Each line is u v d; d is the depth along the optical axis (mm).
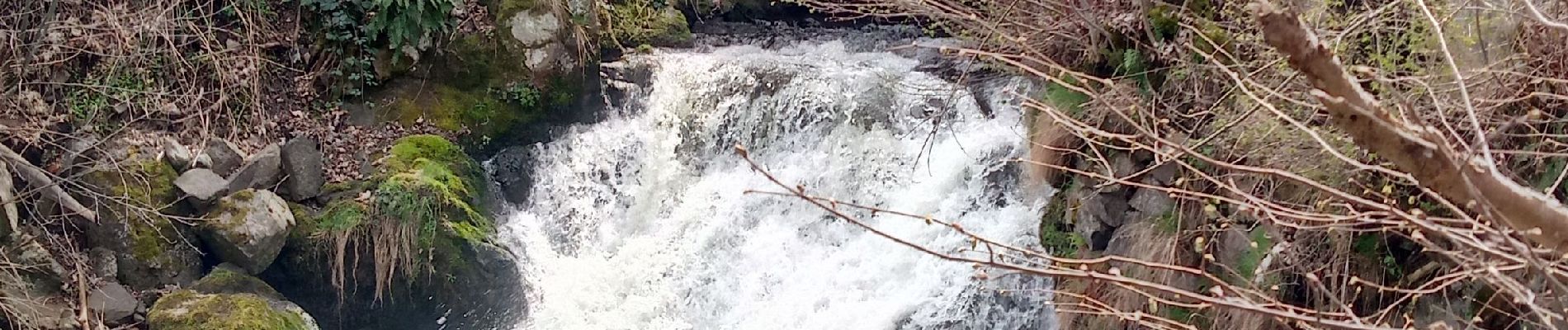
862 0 8633
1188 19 4500
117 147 6184
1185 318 4504
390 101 7273
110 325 5562
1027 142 6016
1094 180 5234
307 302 6332
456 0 7418
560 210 7430
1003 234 6199
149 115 6434
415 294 6477
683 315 6961
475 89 7465
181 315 5520
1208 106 4430
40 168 5891
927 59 8406
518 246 7035
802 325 6574
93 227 5820
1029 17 5609
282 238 6168
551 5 7637
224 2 6996
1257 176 4047
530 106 7527
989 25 5531
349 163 6805
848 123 7301
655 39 9352
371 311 6445
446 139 7223
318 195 6492
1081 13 5023
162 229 5926
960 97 6664
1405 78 3059
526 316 6734
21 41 6137
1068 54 5445
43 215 5746
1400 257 3939
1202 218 4508
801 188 2598
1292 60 1724
